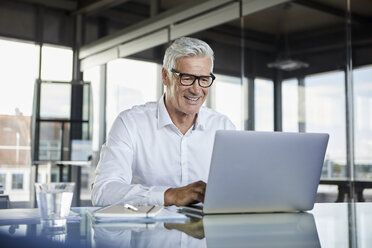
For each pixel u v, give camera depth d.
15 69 6.34
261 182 1.21
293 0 4.43
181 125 1.96
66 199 1.05
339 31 4.15
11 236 0.82
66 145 5.62
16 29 6.40
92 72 6.40
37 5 6.55
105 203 1.48
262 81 4.57
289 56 4.43
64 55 6.70
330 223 1.04
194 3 5.02
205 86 1.77
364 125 3.95
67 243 0.75
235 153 1.15
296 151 1.22
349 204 1.53
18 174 6.08
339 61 4.14
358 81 4.02
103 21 6.54
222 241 0.78
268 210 1.27
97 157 6.04
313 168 1.26
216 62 4.83
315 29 4.30
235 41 4.73
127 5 6.17
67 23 6.77
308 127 4.29
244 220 1.09
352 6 4.11
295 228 0.96
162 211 1.16
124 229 0.91
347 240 0.81
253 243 0.77
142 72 5.64
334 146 4.13
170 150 1.96
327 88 4.20
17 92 6.29
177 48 1.75
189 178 1.99
